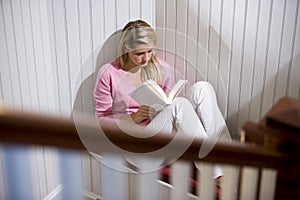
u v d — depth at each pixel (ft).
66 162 2.57
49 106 7.79
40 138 1.97
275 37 6.53
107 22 7.30
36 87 7.25
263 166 2.59
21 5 6.51
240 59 7.02
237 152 2.56
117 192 3.07
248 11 6.63
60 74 7.82
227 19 6.88
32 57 7.02
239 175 3.13
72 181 2.65
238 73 7.13
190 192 3.27
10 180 2.42
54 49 7.63
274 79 6.78
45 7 7.25
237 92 7.27
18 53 6.59
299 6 6.13
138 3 7.30
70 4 7.29
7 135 1.90
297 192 2.58
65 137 2.02
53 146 2.04
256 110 7.16
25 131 1.92
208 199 3.19
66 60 7.71
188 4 7.14
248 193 3.09
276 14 6.39
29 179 2.48
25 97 6.93
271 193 2.89
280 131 2.47
